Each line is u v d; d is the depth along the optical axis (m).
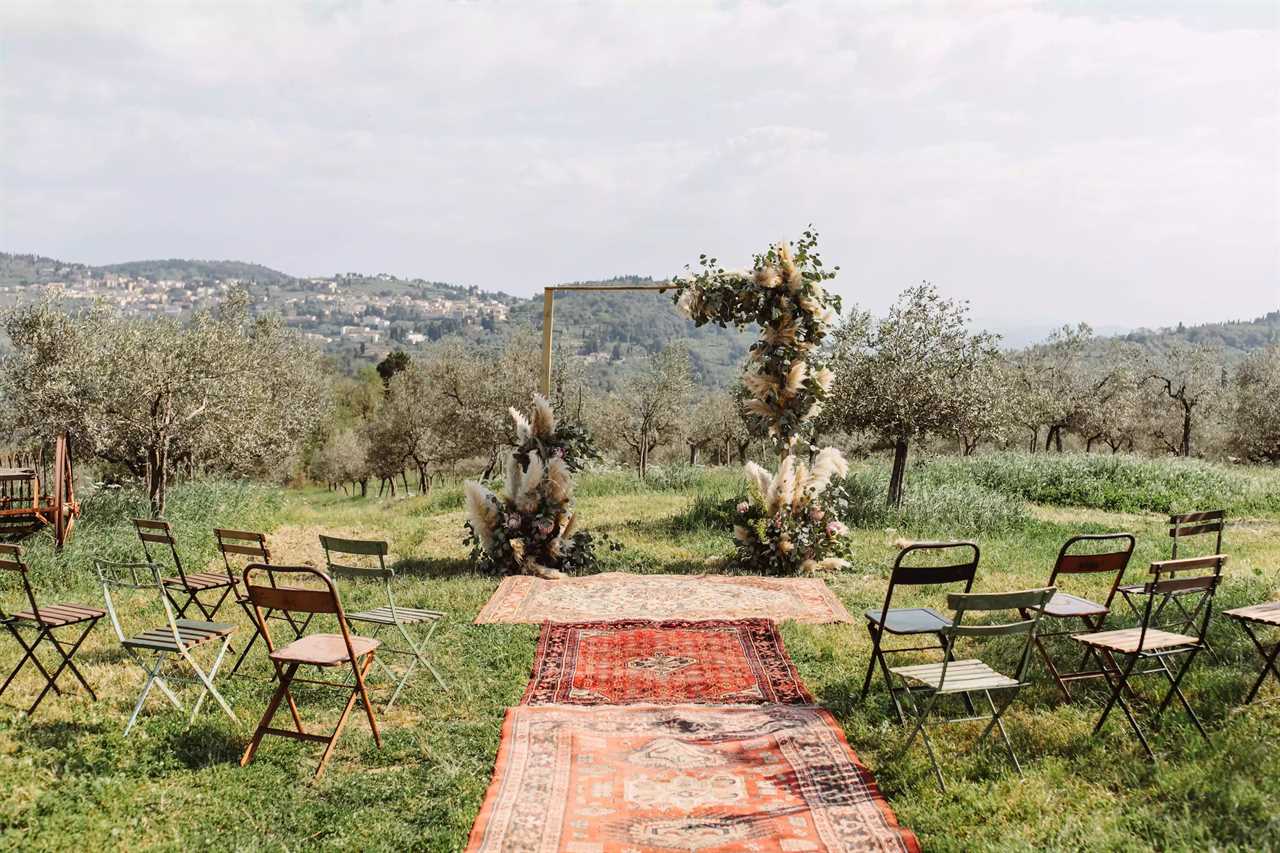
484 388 33.72
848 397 13.91
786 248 10.98
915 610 6.09
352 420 58.44
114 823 4.37
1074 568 5.88
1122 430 32.28
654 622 8.23
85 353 15.06
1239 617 5.51
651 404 32.97
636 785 4.81
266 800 4.71
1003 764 4.94
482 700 6.27
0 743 5.27
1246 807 4.12
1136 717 5.45
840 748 5.23
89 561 10.12
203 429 16.77
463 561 11.25
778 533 10.51
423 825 4.43
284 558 11.87
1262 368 32.28
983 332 13.49
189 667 6.89
